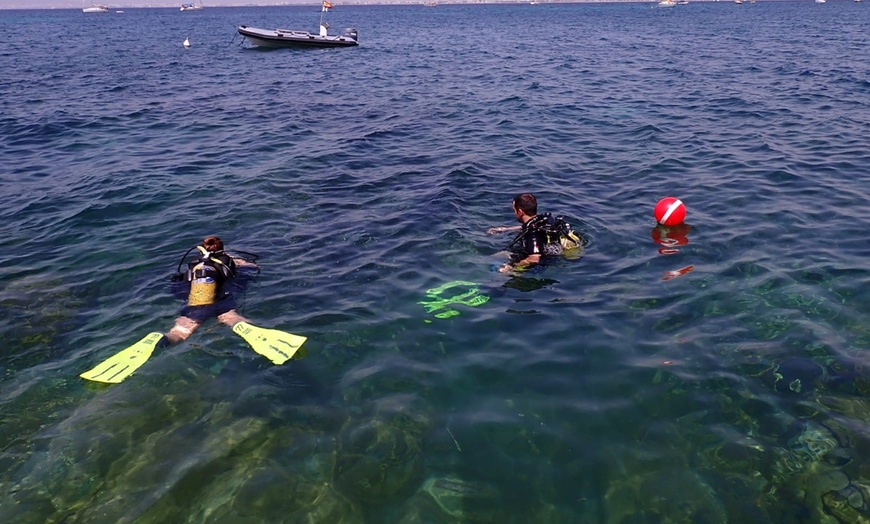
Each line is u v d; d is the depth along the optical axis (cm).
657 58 2633
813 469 348
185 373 456
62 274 638
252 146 1200
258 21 9431
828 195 812
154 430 397
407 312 537
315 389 435
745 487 337
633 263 627
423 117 1474
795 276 581
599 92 1777
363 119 1466
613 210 791
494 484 344
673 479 344
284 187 915
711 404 405
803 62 2288
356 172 991
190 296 556
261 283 598
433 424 394
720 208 782
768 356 455
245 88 2039
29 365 476
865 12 8225
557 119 1408
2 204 873
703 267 611
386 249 674
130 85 2119
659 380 432
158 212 822
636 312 527
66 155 1162
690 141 1153
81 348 500
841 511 319
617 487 340
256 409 414
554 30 5394
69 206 855
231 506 335
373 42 4194
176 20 10444
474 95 1789
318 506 333
